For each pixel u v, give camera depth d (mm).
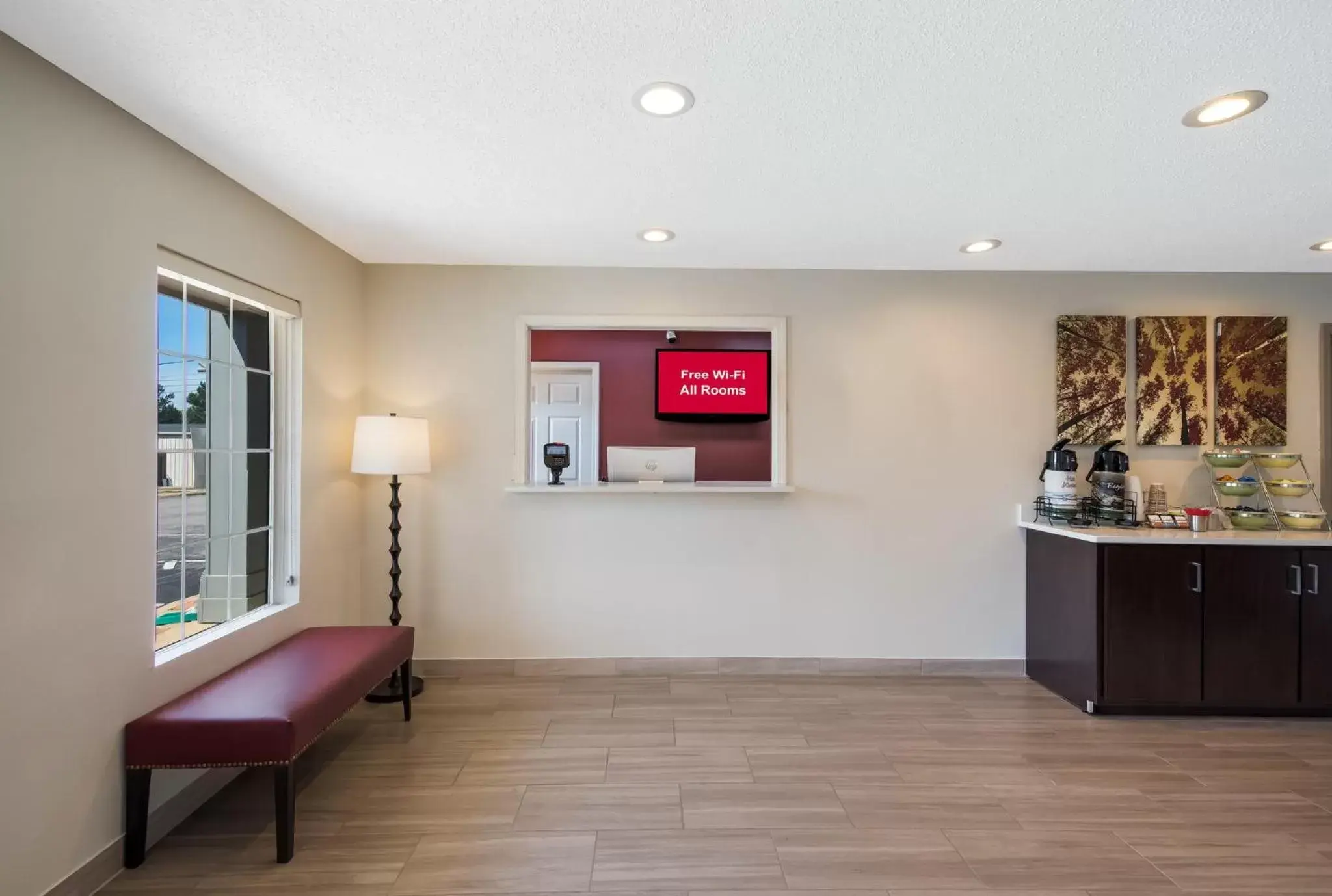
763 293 3740
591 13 1493
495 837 2154
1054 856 2070
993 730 3004
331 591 3314
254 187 2562
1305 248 3252
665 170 2373
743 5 1463
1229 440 3684
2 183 1605
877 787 2484
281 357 3006
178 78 1780
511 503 3711
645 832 2186
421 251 3430
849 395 3748
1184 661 3139
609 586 3734
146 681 2078
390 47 1633
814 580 3750
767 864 2018
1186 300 3730
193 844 2123
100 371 1901
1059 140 2117
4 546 1621
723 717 3131
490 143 2168
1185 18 1492
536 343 6027
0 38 1596
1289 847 2123
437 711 3197
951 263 3584
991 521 3750
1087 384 3693
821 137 2109
